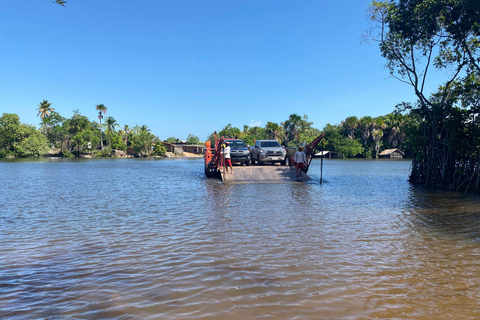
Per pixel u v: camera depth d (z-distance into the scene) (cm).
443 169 1833
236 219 909
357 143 9006
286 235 729
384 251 612
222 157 2134
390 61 2055
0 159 7738
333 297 414
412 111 2072
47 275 495
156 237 714
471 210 1076
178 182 2067
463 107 1906
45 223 867
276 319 356
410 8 1881
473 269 519
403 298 413
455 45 1817
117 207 1123
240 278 478
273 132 9956
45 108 10250
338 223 857
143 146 10462
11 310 381
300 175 2044
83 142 9800
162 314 369
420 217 948
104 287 448
